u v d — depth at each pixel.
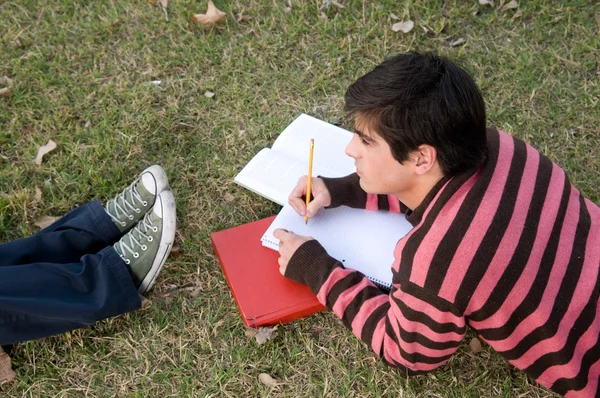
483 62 2.53
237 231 1.92
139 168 2.22
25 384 1.69
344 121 2.35
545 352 1.34
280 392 1.67
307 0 2.77
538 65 2.49
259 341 1.74
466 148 1.25
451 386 1.66
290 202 1.83
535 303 1.27
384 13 2.70
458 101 1.21
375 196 1.83
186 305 1.86
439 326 1.31
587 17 2.66
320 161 2.06
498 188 1.29
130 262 1.80
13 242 1.79
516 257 1.25
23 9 2.76
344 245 1.79
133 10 2.76
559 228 1.32
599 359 1.34
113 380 1.71
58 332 1.72
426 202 1.34
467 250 1.24
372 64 2.54
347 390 1.66
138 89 2.46
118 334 1.78
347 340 1.76
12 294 1.61
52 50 2.62
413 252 1.29
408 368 1.50
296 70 2.54
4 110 2.40
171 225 1.80
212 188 2.15
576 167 2.16
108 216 1.90
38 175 2.20
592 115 2.31
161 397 1.67
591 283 1.31
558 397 1.64
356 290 1.59
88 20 2.75
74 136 2.31
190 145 2.29
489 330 1.34
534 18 2.68
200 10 2.75
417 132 1.22
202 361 1.74
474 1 2.75
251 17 2.73
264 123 2.35
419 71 1.23
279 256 1.85
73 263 1.77
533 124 2.29
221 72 2.52
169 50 2.62
